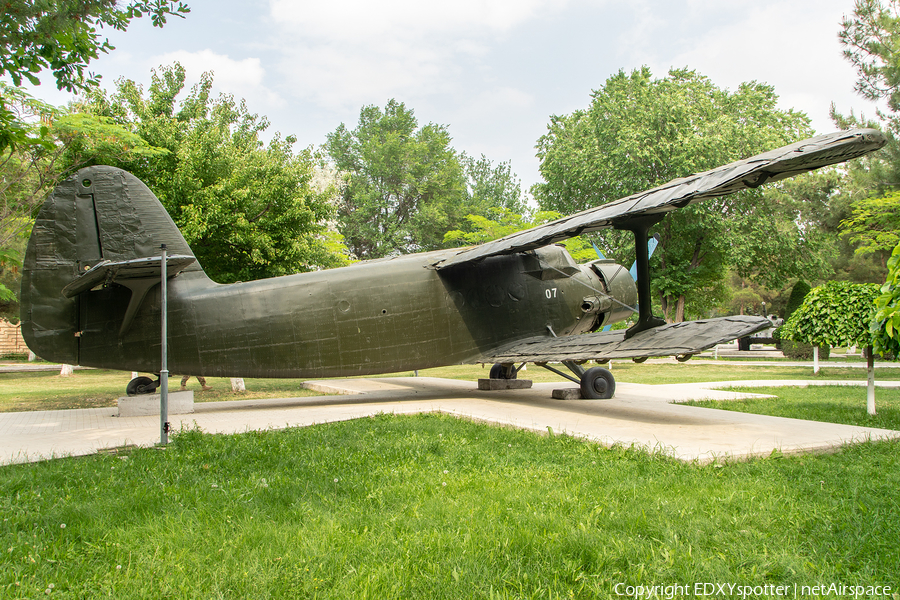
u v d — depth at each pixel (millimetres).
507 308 11180
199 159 14211
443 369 24672
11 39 6297
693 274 29656
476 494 4258
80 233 8586
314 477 4777
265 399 11883
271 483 4609
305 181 17250
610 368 24719
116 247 8641
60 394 14609
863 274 38750
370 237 43500
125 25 7027
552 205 32375
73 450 6086
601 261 12773
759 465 5113
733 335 6734
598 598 2631
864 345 8688
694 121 28938
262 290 9414
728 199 28078
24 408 11344
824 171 30688
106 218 8648
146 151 13102
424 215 43969
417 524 3592
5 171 12945
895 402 10664
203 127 17625
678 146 25734
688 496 4129
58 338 8492
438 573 2869
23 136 7023
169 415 9203
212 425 7930
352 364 9875
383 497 4199
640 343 7883
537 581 2783
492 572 2879
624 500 4043
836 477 4637
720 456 5281
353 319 9836
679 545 3176
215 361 9125
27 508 3955
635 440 6168
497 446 6164
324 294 9695
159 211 8938
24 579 2848
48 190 13539
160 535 3426
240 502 4090
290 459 5504
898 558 2979
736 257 26891
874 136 4797
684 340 7242
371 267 10219
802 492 4223
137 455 5793
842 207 28297
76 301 8570
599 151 29531
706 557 3041
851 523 3494
